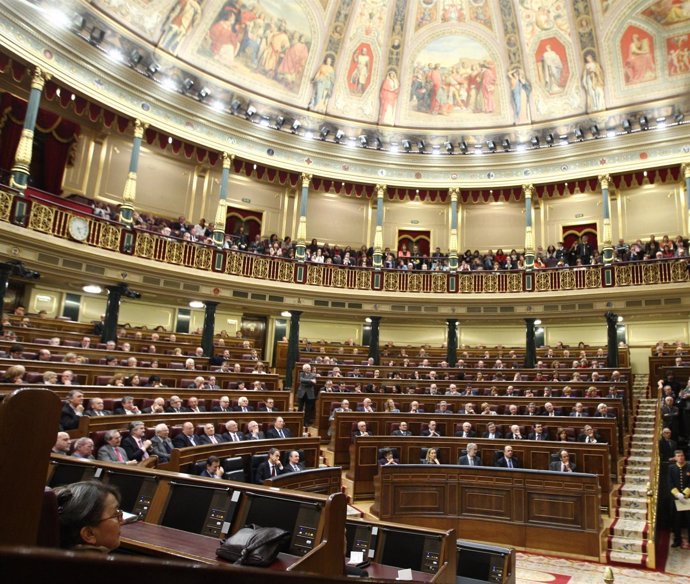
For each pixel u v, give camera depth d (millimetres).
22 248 13508
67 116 17562
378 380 14992
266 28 19234
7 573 694
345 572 3783
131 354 13695
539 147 19906
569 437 11242
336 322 21625
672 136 18312
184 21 17328
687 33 18203
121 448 7645
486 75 21047
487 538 9242
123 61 16219
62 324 15781
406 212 23125
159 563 918
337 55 20656
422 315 19641
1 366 9586
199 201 20859
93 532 2441
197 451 7785
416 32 20984
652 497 9344
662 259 17047
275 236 20391
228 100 18938
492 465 10680
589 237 21328
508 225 22562
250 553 3398
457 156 20719
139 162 19625
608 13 19109
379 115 21266
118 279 15680
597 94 19562
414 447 10906
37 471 1486
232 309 20188
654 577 7984
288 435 10781
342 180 20578
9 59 14344
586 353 18891
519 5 20078
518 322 20875
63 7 14547
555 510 9039
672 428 12250
